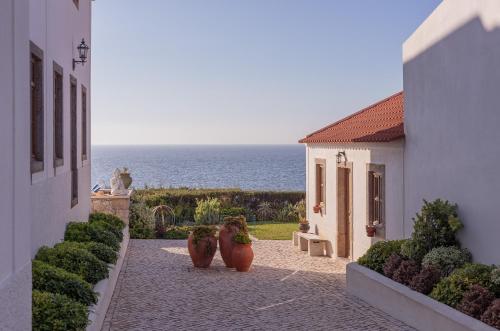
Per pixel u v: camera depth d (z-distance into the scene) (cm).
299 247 1697
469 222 912
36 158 908
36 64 899
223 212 2539
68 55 1193
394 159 1196
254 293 1078
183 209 2516
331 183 1569
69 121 1206
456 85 945
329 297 1047
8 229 450
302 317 898
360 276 1027
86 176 1525
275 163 14738
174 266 1377
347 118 1772
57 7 1054
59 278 728
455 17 944
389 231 1222
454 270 866
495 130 827
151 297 1027
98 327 754
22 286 485
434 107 1027
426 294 862
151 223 1964
